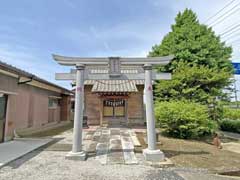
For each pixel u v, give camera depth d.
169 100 12.02
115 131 11.45
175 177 4.50
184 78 11.46
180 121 9.59
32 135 10.43
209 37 14.39
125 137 9.49
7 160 5.41
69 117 19.97
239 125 14.05
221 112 12.13
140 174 4.65
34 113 12.12
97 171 4.79
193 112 9.48
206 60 13.05
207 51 13.12
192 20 15.37
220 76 11.38
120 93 13.73
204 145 8.67
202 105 10.62
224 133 14.16
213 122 10.59
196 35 14.05
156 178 4.40
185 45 13.34
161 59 6.41
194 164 5.70
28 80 9.98
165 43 15.00
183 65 12.12
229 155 7.13
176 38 14.14
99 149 7.10
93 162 5.57
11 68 7.79
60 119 18.34
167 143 8.48
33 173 4.55
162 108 9.92
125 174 4.62
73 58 6.35
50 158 5.89
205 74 11.35
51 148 7.21
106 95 13.92
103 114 14.12
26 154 6.31
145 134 10.37
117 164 5.41
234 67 12.42
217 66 13.39
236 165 5.81
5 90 8.25
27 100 11.07
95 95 14.35
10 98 8.84
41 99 13.38
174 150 7.29
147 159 5.72
